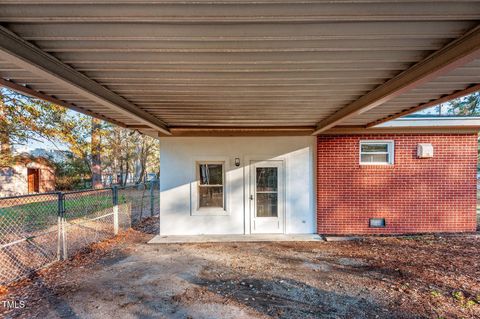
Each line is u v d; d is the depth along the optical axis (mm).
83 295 4223
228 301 4031
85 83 3434
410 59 2941
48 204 12758
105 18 2129
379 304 3895
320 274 4992
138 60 2898
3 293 4254
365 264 5457
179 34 2396
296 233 7781
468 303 3871
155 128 6594
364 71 3295
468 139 7707
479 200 14984
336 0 1971
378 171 7727
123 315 3664
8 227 8766
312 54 2873
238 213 7797
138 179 26172
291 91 4121
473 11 2078
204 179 7898
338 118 5570
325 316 3613
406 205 7730
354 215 7727
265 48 2660
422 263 5449
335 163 7734
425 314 3619
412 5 2055
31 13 2072
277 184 7812
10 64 2969
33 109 10820
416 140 7711
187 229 7773
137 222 9820
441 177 7723
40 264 5418
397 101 4719
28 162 18688
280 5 2043
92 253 6250
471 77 3506
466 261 5516
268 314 3676
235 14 2104
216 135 7719
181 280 4785
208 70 3244
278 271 5164
